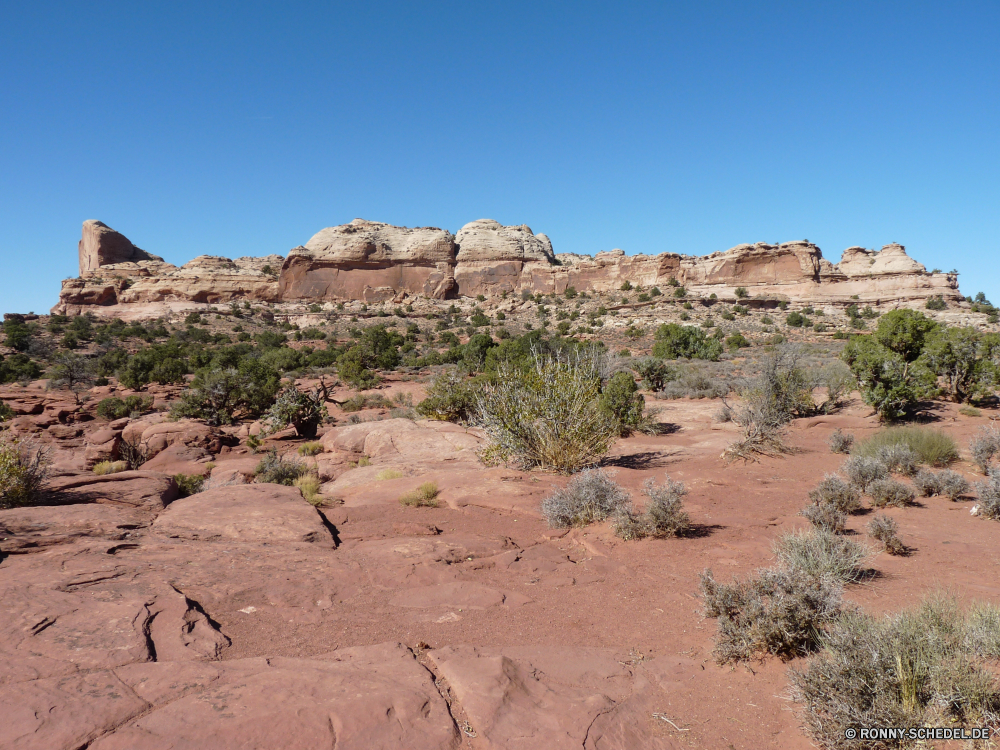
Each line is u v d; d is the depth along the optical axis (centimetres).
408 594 514
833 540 559
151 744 261
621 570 580
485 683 332
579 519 750
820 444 1394
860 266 12462
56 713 283
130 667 340
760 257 12612
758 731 304
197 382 3247
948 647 321
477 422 1812
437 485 1028
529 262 16200
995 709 283
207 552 612
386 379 4688
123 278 15275
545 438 1091
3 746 255
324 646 404
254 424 2570
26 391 3625
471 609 482
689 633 429
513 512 849
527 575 576
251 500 871
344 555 625
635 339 8381
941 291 11312
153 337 9431
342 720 285
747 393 1891
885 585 506
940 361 1825
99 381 5119
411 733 282
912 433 1193
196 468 1720
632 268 13800
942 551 608
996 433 1116
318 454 1731
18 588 461
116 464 1652
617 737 295
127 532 693
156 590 476
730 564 578
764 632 375
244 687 314
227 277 15400
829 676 300
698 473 1081
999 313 9862
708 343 5475
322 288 15662
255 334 10081
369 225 17350
